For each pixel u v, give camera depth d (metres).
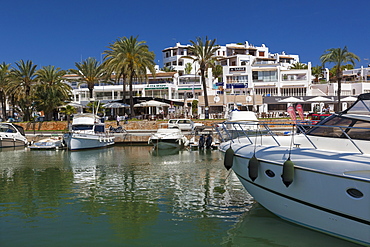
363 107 9.45
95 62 51.97
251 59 99.06
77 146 31.62
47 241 8.77
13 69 47.00
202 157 25.33
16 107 60.66
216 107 56.62
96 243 8.64
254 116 27.61
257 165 9.15
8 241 8.79
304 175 8.11
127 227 9.73
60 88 47.38
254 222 9.74
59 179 17.00
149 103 48.00
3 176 18.02
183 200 12.52
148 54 44.31
